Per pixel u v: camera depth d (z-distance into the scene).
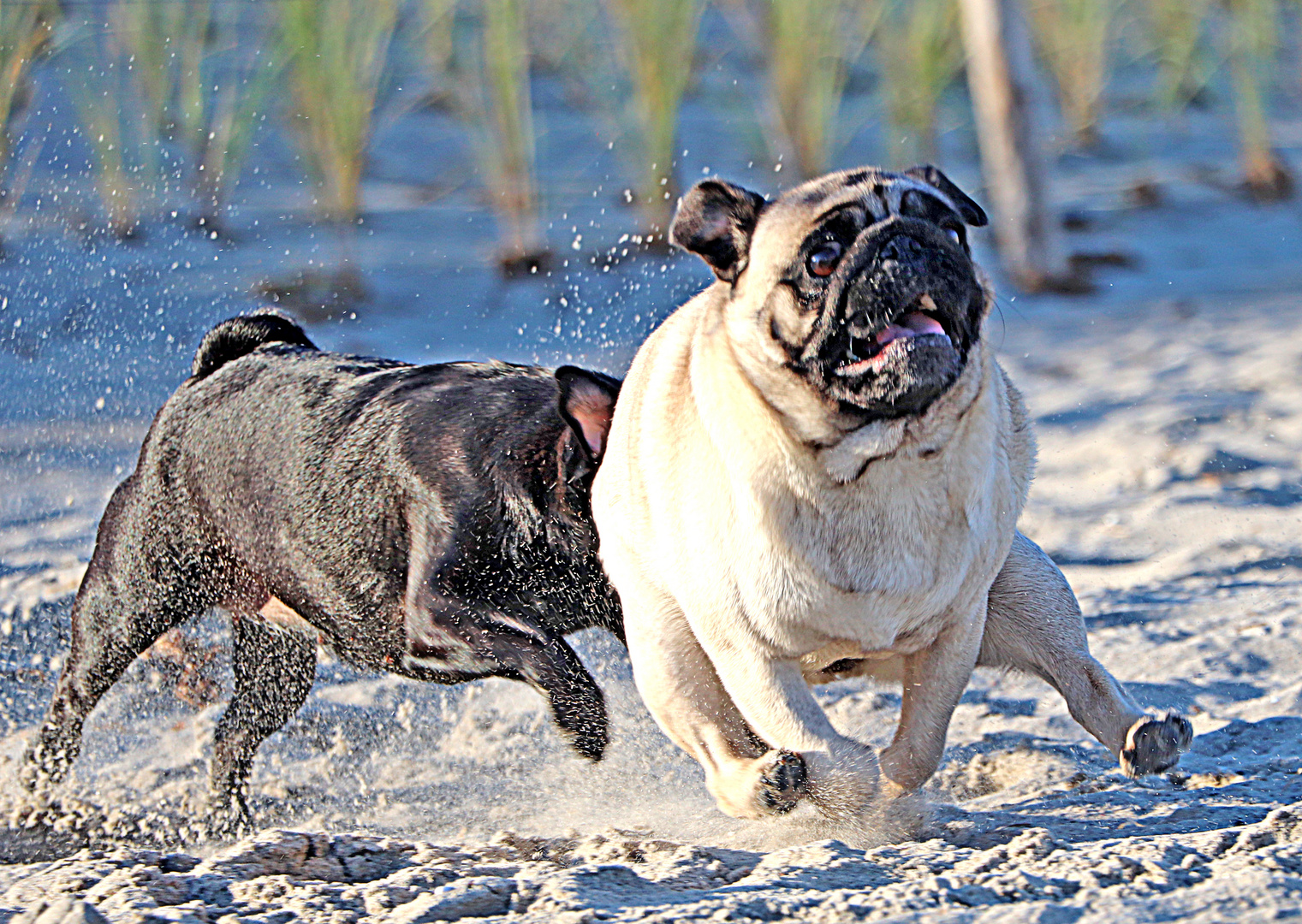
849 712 10.20
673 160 24.08
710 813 8.45
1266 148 29.25
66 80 24.41
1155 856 6.34
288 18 22.92
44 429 16.48
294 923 6.15
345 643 9.46
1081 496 14.67
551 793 9.09
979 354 7.35
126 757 10.34
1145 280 24.11
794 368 7.16
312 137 23.22
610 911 6.12
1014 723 9.72
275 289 21.19
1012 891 6.04
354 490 9.05
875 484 7.18
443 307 21.00
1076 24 31.73
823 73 25.73
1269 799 7.70
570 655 8.77
